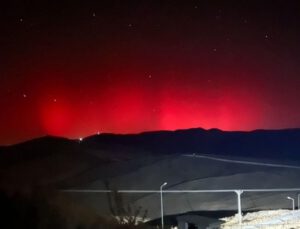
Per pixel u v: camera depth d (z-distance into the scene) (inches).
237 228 1833.2
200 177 4530.0
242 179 4367.6
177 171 4793.3
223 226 1900.8
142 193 3462.1
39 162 5521.7
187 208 3260.3
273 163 5378.9
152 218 2559.1
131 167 5044.3
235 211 3105.3
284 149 7470.5
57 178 4808.1
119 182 4384.8
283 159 6294.3
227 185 4158.5
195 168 4906.5
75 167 5462.6
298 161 5802.2
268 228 1776.6
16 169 5226.4
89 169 5191.9
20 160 5797.2
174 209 3186.5
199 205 3334.2
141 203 3164.4
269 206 3257.9
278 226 1788.9
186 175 4645.7
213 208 3257.9
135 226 750.5
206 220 2089.1
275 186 4168.3
